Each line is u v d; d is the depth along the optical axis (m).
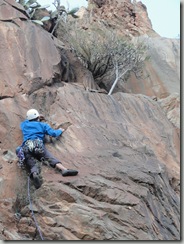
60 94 9.41
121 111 10.02
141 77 13.80
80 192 7.09
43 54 9.81
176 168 9.44
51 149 8.23
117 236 6.58
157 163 8.66
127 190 7.32
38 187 7.35
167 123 10.52
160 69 14.00
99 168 7.80
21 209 7.14
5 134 8.30
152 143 9.62
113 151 8.44
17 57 9.36
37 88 9.20
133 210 6.95
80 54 12.07
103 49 12.31
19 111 8.65
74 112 9.14
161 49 14.34
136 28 15.98
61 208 6.84
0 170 7.71
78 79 11.43
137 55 12.59
